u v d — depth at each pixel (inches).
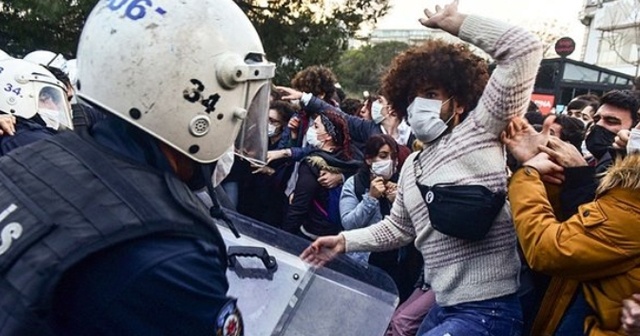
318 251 55.9
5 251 31.4
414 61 66.5
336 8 426.3
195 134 36.9
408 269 110.1
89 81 36.8
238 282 51.5
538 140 63.5
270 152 133.6
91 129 37.4
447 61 64.7
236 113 38.5
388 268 110.7
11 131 83.4
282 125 157.2
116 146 35.5
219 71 36.5
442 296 65.5
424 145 69.2
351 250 73.3
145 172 34.3
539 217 59.6
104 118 37.9
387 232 74.4
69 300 30.9
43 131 86.4
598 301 59.8
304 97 145.8
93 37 36.5
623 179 56.0
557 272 59.1
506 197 64.1
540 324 68.0
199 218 34.1
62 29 336.8
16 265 30.9
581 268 57.6
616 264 56.9
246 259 53.1
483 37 60.0
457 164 62.4
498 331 62.7
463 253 63.3
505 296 63.6
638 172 55.1
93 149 34.8
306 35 417.7
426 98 65.9
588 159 107.6
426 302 79.7
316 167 119.0
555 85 446.6
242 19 38.9
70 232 30.7
